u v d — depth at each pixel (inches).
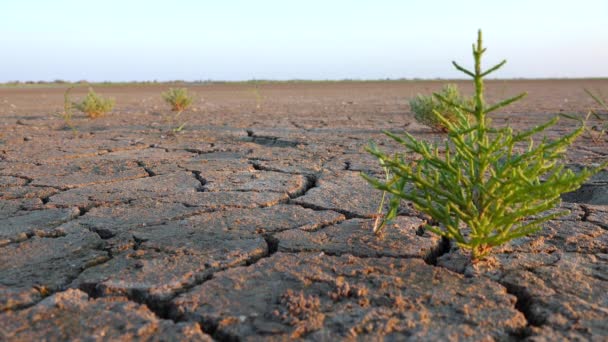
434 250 26.2
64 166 46.5
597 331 18.9
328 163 47.2
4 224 29.9
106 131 77.4
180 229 28.6
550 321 19.6
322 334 18.8
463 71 21.3
